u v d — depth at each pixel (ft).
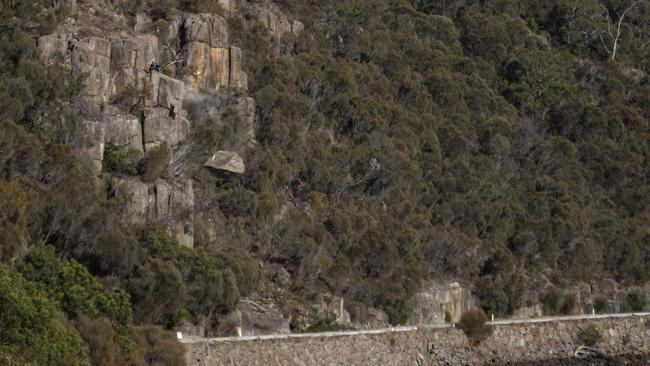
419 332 213.05
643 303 277.85
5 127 187.11
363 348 200.75
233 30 265.34
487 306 248.73
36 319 142.82
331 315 214.69
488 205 273.75
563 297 263.29
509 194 287.89
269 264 221.05
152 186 203.92
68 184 184.24
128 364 158.30
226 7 270.67
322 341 194.18
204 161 223.92
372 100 278.05
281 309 208.33
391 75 300.61
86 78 208.85
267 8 284.41
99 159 200.54
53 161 189.88
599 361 232.32
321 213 239.71
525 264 269.44
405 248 240.94
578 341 236.63
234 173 226.38
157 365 164.35
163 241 192.75
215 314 192.03
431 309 234.99
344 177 250.57
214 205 220.84
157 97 217.36
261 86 258.37
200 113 232.73
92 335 156.56
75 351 147.43
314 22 299.38
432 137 283.59
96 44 213.66
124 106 212.02
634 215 306.96
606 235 286.05
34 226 178.29
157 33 239.50
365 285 226.99
